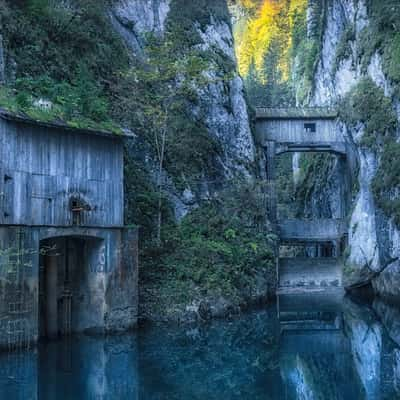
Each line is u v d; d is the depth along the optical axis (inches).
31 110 720.3
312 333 945.5
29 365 663.8
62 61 1017.5
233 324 967.6
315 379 662.5
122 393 576.4
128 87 1182.9
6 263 673.0
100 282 818.8
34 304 706.8
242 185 1339.8
